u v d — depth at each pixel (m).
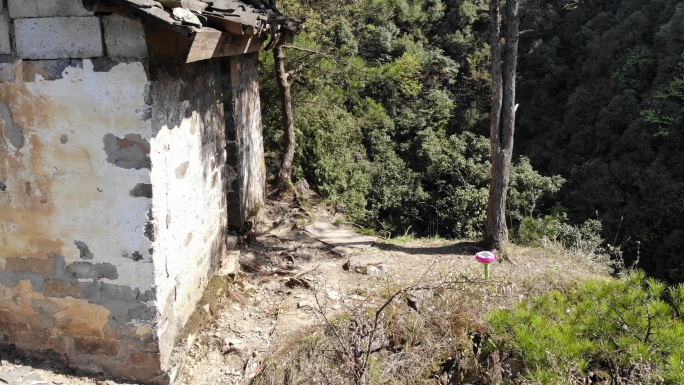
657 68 16.17
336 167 10.84
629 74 16.80
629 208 14.16
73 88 3.10
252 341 4.18
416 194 15.22
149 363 3.51
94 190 3.26
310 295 5.02
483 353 4.34
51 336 3.58
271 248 6.06
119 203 3.26
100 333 3.51
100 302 3.45
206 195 4.57
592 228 11.84
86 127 3.16
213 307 4.46
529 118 19.08
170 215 3.62
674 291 3.60
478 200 13.61
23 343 3.64
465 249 6.72
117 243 3.32
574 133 17.23
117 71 3.04
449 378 4.15
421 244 6.93
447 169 15.60
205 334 4.20
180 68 3.73
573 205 15.31
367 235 6.93
